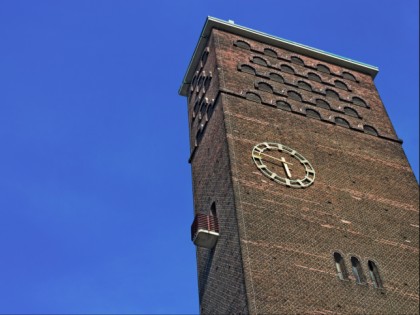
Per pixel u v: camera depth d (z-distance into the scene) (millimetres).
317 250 42625
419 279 43719
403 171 52656
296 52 63000
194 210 51812
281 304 38375
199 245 45469
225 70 56562
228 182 45906
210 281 44406
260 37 62438
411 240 46406
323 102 57250
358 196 48188
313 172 48625
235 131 49781
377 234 45719
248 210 43469
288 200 45344
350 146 52969
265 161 47875
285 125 52375
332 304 39625
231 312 39594
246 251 40625
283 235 42625
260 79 56969
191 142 58906
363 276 42375
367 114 58000
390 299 41438
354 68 64062
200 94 59969
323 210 45688
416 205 49750
